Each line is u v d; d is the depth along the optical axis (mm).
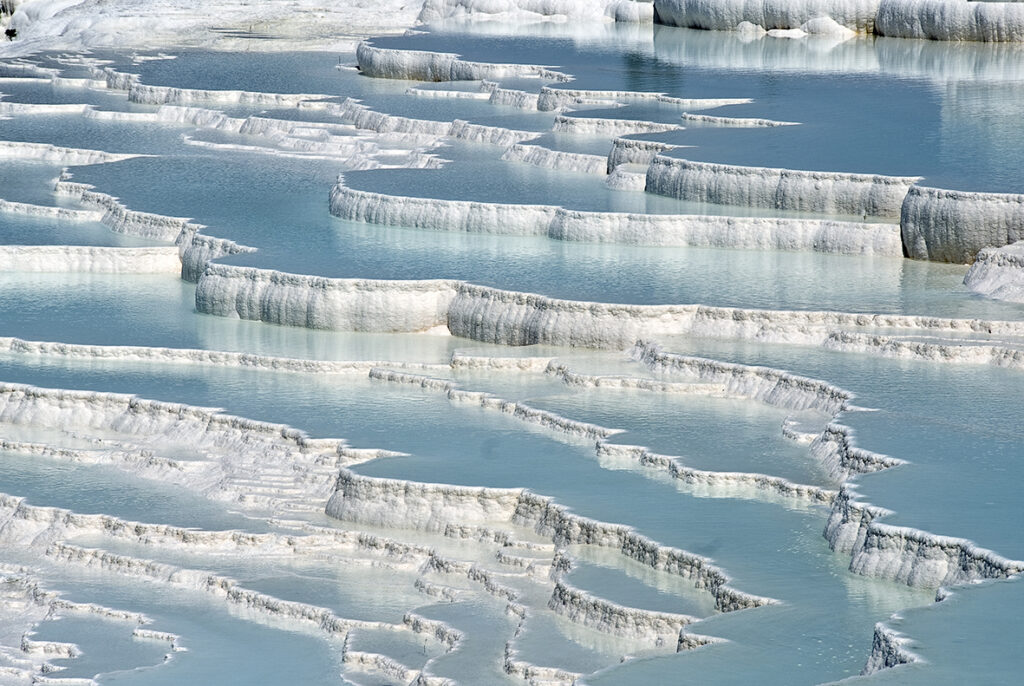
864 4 163000
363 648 55469
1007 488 55031
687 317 78188
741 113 117125
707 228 90812
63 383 78312
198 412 73562
